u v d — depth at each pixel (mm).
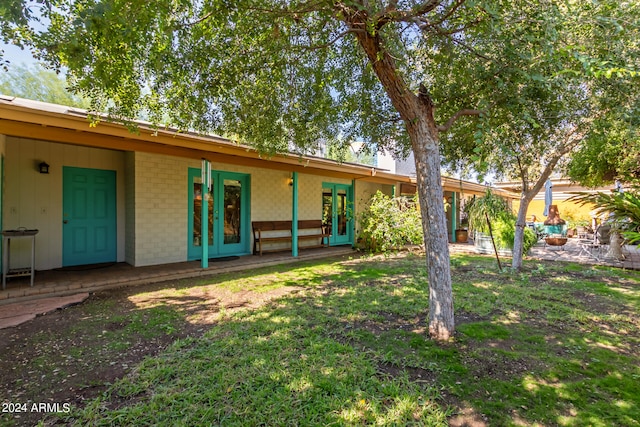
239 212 8344
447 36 3047
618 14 2631
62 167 6141
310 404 2178
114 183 6781
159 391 2328
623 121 3449
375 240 9516
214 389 2344
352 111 4777
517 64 3123
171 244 6902
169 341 3205
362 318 3807
